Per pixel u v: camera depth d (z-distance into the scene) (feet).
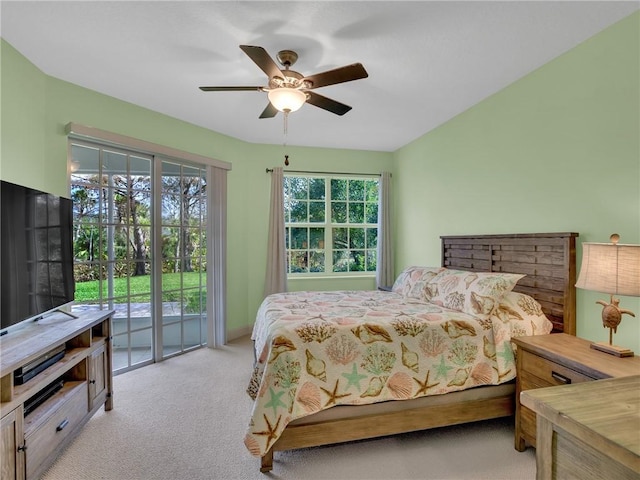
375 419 6.14
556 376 5.49
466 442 6.55
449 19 6.29
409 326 6.61
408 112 10.94
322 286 15.26
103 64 8.01
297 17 6.23
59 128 8.77
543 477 2.94
